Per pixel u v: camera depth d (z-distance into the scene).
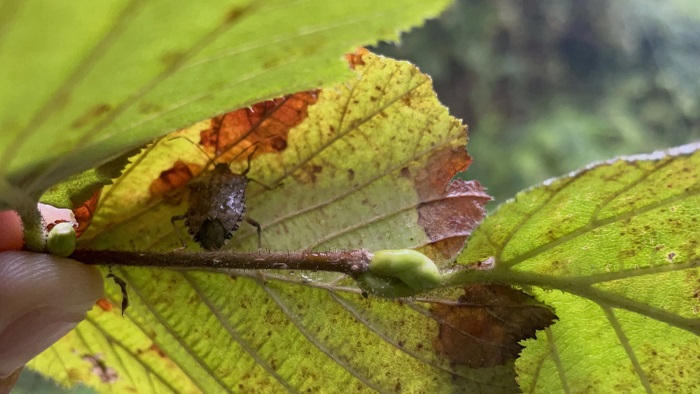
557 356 0.16
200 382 0.18
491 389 0.16
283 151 0.17
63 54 0.12
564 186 0.14
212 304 0.17
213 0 0.11
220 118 0.17
